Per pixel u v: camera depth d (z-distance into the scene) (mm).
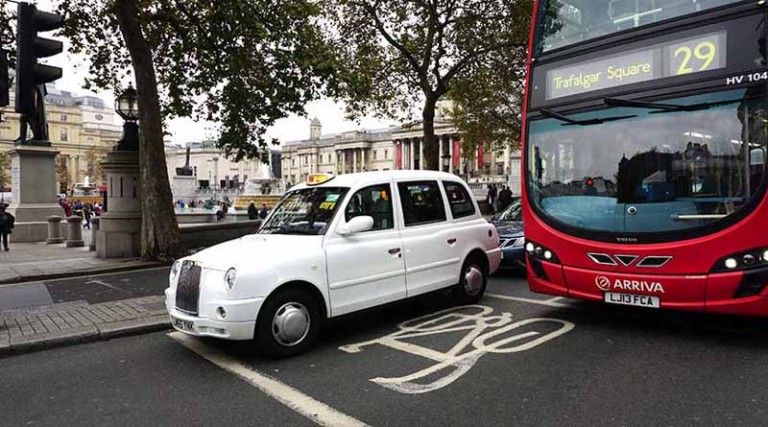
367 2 18250
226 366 4902
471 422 3598
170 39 14477
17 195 19078
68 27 13969
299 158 129000
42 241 18812
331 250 5461
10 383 4570
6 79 5875
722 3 5043
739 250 4801
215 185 67562
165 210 11734
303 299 5195
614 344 5328
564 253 5902
